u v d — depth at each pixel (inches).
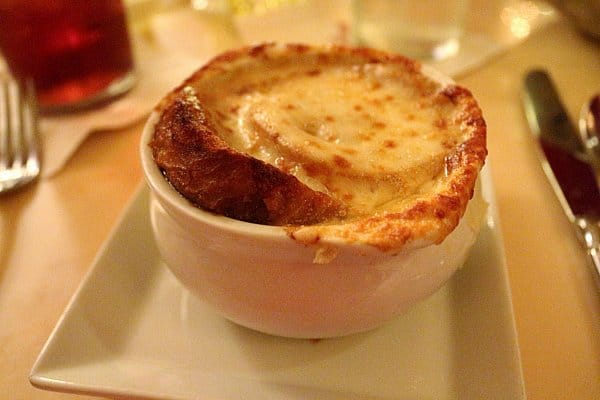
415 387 7.1
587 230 9.5
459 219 6.4
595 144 11.8
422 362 7.4
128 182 11.7
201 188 6.4
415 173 7.3
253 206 6.4
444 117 8.3
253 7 20.2
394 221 6.1
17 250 9.9
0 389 7.6
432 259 6.8
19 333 8.4
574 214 10.0
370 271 6.4
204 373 7.2
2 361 8.0
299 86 8.9
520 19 18.6
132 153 12.7
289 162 7.1
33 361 8.0
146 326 7.9
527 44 17.0
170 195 6.6
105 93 14.0
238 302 6.9
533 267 9.4
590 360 7.8
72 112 13.8
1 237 10.2
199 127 6.9
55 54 13.0
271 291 6.6
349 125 8.0
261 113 7.9
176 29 18.0
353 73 9.3
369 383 7.1
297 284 6.4
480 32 17.7
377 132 7.9
